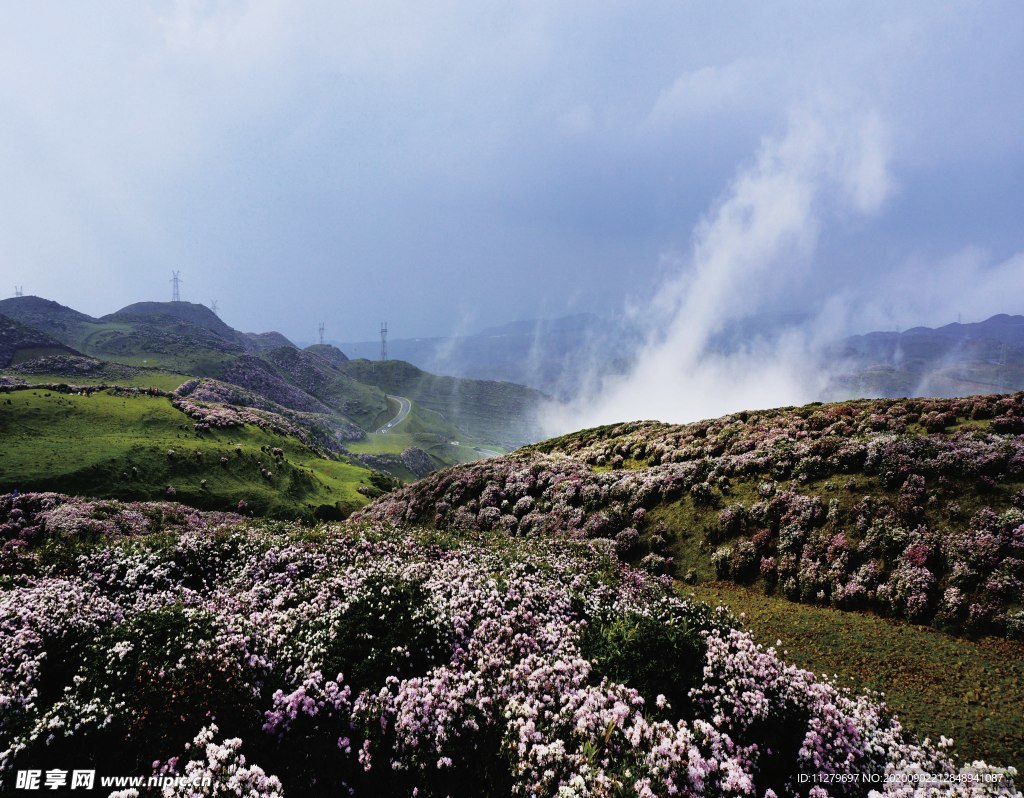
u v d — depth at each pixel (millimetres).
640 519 38469
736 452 43625
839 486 32594
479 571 22531
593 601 19906
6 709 10977
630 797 9203
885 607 24797
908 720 16250
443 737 11523
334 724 12172
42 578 18922
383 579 20344
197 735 10695
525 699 12445
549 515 43719
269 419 178375
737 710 12578
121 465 82188
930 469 30531
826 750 12094
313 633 15719
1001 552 24016
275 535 27531
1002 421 34406
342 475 132625
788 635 23516
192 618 15297
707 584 31094
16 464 73875
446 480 57938
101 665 12898
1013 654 19938
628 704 12203
